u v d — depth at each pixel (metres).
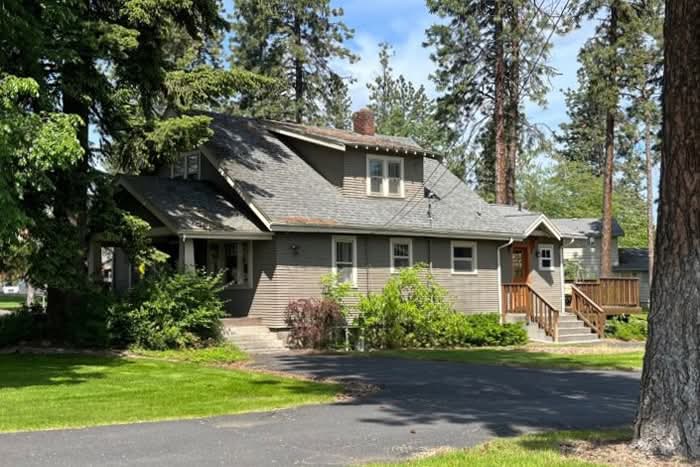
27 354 19.53
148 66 20.62
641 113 36.66
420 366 18.55
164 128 20.02
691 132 8.07
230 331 22.30
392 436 9.55
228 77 21.39
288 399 12.67
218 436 9.53
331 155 27.16
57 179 19.50
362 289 25.84
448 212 29.62
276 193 24.70
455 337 25.52
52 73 19.06
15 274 22.47
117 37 18.69
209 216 23.12
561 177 61.91
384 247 26.70
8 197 12.97
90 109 20.50
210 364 18.19
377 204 27.34
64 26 17.47
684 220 8.09
